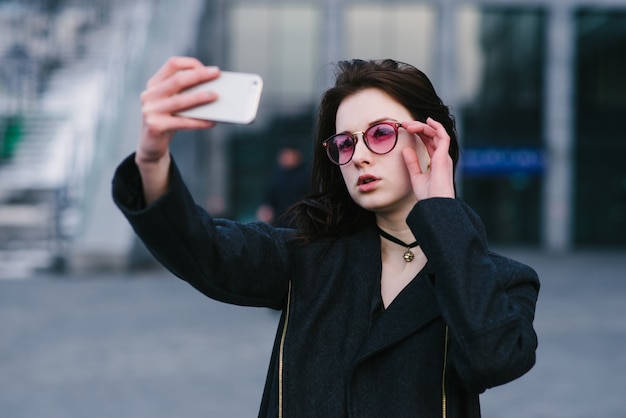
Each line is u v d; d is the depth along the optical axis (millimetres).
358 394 1674
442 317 1682
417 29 26969
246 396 5906
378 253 1802
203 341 8008
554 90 27141
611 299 11836
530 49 27297
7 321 8914
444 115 1877
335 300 1764
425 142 1776
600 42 27703
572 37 27359
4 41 19453
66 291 11469
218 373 6648
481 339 1537
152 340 8000
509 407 5684
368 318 1729
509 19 27328
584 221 27969
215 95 1448
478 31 27203
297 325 1738
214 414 5398
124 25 20094
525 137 27250
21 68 17922
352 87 1812
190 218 1586
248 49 26703
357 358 1672
